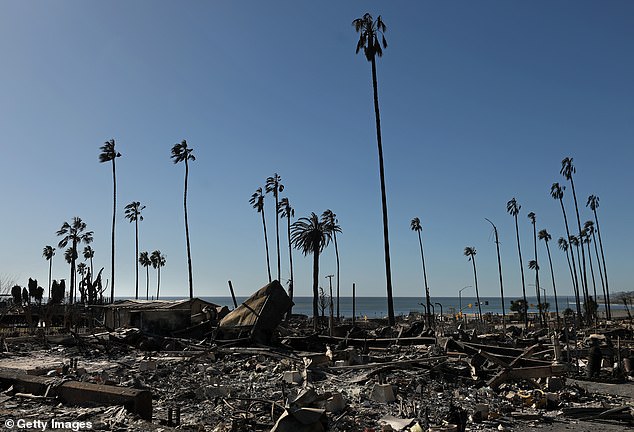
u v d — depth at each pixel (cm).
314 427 909
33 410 1022
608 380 1889
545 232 11338
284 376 1579
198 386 1452
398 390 1435
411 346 2434
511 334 4603
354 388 1462
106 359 2181
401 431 1082
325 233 7062
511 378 1600
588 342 2942
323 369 1720
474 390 1545
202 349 2330
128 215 9756
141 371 1767
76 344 2547
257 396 1331
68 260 11769
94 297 4362
